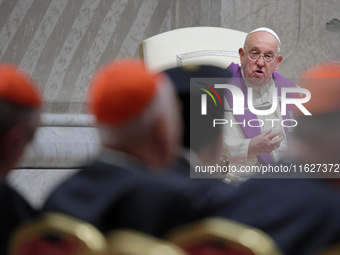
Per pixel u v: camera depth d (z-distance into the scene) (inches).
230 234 230.4
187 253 238.2
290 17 907.4
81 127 814.5
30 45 927.0
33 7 930.1
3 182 286.8
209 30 745.0
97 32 935.7
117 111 262.1
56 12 930.7
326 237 254.4
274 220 256.8
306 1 910.4
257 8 900.0
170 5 949.8
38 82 923.4
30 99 296.8
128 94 262.4
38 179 741.3
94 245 239.0
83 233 242.5
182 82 339.0
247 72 643.5
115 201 254.8
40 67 925.8
